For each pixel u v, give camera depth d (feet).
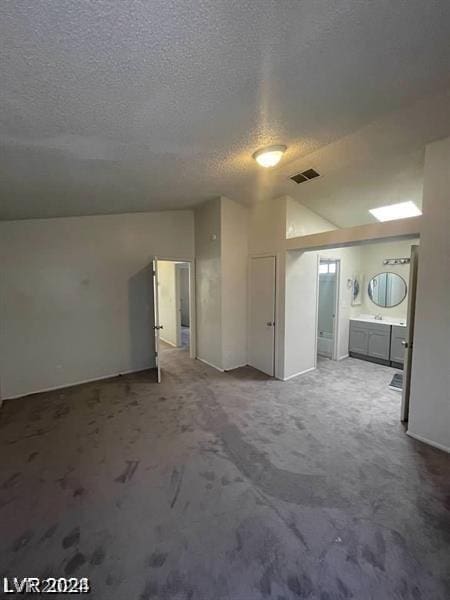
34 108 4.75
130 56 3.93
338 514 5.96
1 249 11.41
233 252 14.89
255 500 6.35
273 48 4.19
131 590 4.55
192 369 15.38
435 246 8.04
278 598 4.41
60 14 3.16
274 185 11.82
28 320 12.12
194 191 12.32
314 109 6.29
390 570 4.80
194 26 3.60
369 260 18.40
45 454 8.02
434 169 7.97
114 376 14.40
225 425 9.57
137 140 6.57
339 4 3.54
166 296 21.86
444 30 4.17
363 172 10.19
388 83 5.53
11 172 6.97
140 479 7.02
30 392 12.28
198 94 5.13
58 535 5.50
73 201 10.46
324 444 8.46
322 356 17.97
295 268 13.75
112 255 14.20
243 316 15.66
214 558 5.04
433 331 8.21
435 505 6.19
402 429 9.29
